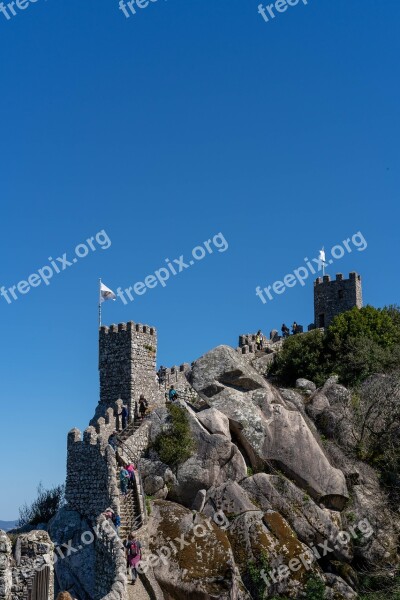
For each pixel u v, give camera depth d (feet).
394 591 142.72
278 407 174.19
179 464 162.50
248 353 242.37
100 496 160.86
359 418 181.16
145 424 170.50
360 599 142.72
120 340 200.23
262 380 182.19
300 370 214.28
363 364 205.16
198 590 133.59
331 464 169.07
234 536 147.13
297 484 163.32
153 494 158.71
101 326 203.00
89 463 164.96
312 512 155.33
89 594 153.69
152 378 203.72
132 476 155.94
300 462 165.07
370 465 172.04
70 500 166.30
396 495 164.04
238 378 180.65
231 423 171.94
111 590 120.26
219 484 160.35
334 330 220.64
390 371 202.90
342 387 192.44
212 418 169.37
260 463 166.91
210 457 162.40
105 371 200.85
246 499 154.51
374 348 209.67
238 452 164.45
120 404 183.83
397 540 156.35
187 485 159.53
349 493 164.45
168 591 134.10
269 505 156.04
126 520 146.41
